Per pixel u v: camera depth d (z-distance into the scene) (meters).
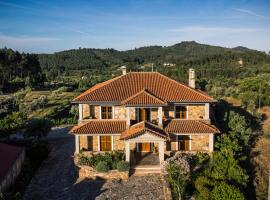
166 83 42.84
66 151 46.44
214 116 55.44
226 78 129.25
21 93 104.75
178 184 30.22
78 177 36.16
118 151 39.34
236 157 40.44
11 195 26.70
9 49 150.25
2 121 54.72
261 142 52.94
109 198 30.94
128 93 40.84
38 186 34.38
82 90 112.38
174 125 39.31
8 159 34.88
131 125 39.53
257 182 38.41
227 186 29.36
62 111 77.06
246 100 82.88
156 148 40.69
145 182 34.09
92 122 39.97
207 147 39.81
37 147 43.59
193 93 40.78
